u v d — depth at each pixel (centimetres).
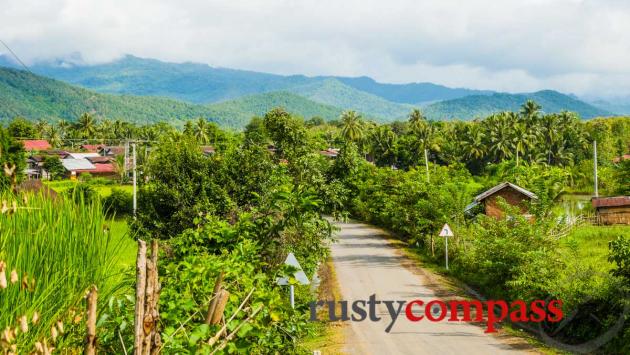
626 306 1606
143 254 432
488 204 4503
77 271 479
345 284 2781
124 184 6419
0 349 379
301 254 1817
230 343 538
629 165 7606
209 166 2220
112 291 553
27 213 482
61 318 447
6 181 464
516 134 10944
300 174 3212
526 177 6253
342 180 5212
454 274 2997
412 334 1869
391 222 5222
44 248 472
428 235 3791
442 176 4181
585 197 7462
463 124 12800
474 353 1631
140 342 429
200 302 650
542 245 2150
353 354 1631
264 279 672
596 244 3338
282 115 3672
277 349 786
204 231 895
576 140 11688
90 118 15188
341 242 4497
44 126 15025
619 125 13775
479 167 11500
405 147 11381
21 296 438
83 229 507
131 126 15400
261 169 2239
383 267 3291
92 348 411
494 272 2280
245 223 891
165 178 2188
